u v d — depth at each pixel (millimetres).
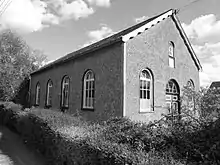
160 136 4312
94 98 11500
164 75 12461
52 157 5605
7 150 7629
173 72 13266
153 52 11805
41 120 6883
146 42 11383
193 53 15227
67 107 14219
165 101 12258
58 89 15984
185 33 14547
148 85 11367
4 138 9734
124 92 9648
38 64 29719
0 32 25312
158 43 12281
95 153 3512
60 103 15359
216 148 3668
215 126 4137
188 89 5578
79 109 12711
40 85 20031
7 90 21750
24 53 25688
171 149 3891
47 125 6211
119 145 3645
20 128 9906
